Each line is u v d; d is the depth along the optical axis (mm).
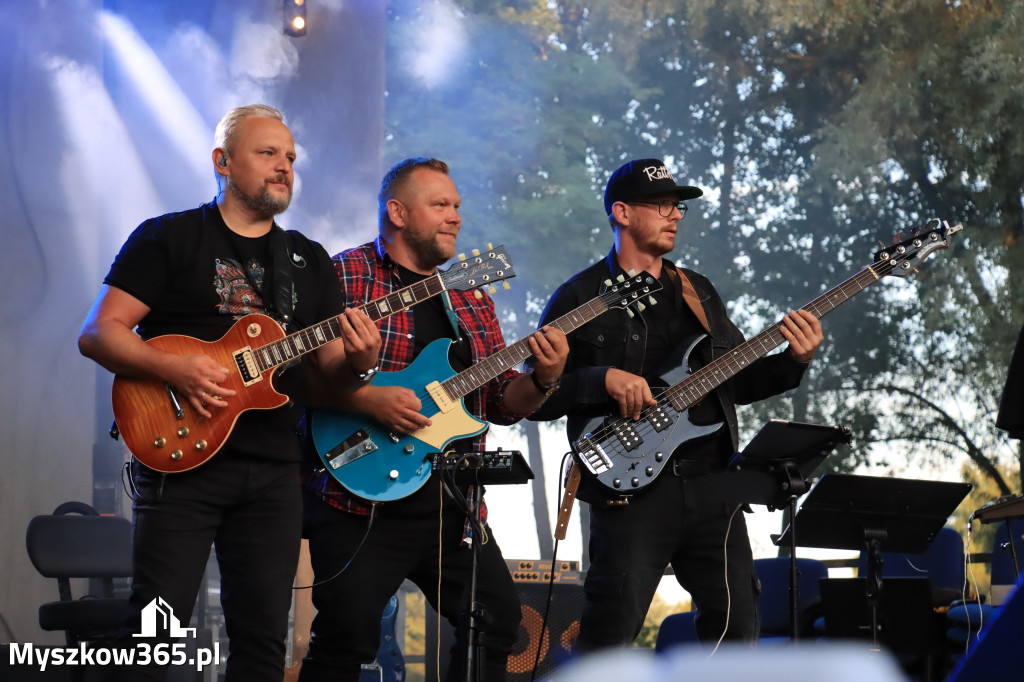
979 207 23781
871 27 24828
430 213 6023
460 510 5461
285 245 5371
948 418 23172
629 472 5984
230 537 5043
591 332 6297
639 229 6418
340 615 5598
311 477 5742
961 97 23891
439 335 6039
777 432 5793
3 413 10734
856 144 23891
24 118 11242
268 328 5105
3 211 11000
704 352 6348
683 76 26219
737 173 26000
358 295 5969
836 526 6957
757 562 10383
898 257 6465
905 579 7938
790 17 24453
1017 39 23688
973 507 22844
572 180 23531
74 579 10641
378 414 5586
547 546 23672
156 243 5008
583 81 24375
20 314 10938
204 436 4875
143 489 4875
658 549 5992
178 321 5059
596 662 1173
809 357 6246
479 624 5074
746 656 1105
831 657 1079
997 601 7516
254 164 5191
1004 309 22875
